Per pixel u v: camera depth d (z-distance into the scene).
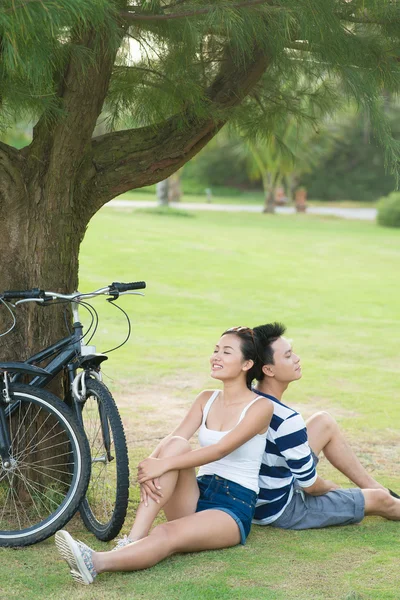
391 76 4.03
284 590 3.24
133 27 3.90
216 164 49.19
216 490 3.71
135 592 3.19
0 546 3.69
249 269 16.78
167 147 4.46
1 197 4.12
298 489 4.00
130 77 4.74
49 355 4.04
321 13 3.54
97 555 3.28
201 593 3.18
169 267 16.16
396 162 3.89
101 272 15.00
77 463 3.75
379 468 5.23
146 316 11.71
